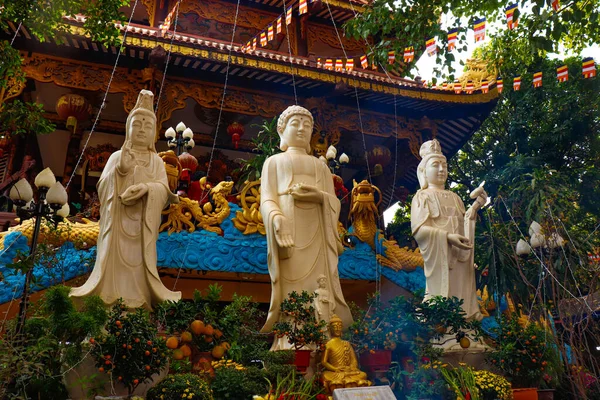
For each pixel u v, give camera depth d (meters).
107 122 22.81
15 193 8.71
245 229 12.05
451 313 9.04
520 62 20.23
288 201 9.80
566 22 12.84
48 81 18.80
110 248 8.39
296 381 7.68
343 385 7.76
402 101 21.45
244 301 9.06
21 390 6.31
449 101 21.03
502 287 12.82
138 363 6.67
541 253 11.14
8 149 19.94
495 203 16.55
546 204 14.13
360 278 12.69
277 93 21.75
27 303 7.25
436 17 12.70
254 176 15.26
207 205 12.02
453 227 10.88
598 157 24.36
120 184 8.76
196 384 6.71
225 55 18.61
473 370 8.81
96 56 19.05
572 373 9.65
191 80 20.70
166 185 9.14
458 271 10.70
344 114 22.39
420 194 11.31
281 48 24.62
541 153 24.50
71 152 21.36
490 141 27.02
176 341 7.40
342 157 14.63
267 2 24.30
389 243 13.44
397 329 8.95
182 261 11.34
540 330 9.80
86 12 11.75
